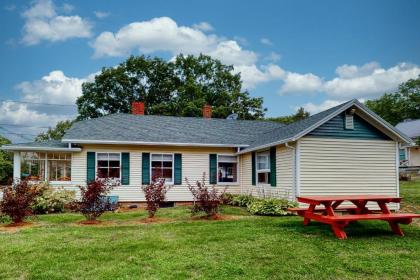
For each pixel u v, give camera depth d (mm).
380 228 9805
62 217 12469
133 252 7113
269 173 16172
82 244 7848
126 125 19734
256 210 13070
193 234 8914
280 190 14555
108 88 41469
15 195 11078
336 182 13609
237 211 13953
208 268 6051
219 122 22906
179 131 19750
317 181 13422
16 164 16547
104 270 5961
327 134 13672
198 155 18500
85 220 11695
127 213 13570
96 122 20000
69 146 16531
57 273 5836
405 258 6746
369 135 14133
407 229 9758
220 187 18656
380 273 5875
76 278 5594
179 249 7332
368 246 7668
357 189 13789
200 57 42531
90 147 17000
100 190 11516
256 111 40438
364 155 14000
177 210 14008
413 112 52156
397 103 53000
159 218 12031
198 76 42250
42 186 14484
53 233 9188
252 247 7504
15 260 6613
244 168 18641
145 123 20609
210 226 10102
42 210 13820
